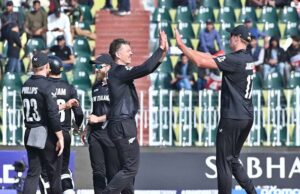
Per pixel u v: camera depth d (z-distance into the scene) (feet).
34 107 123.44
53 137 124.67
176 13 211.20
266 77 187.73
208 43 194.80
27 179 124.47
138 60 203.31
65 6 208.23
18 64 193.16
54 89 128.98
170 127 165.07
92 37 205.46
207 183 156.46
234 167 117.39
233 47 116.37
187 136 165.58
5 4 211.41
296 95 163.02
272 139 164.14
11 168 152.76
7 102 163.94
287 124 163.73
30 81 123.75
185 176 156.35
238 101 114.73
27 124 124.26
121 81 113.80
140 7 217.15
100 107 129.70
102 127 128.77
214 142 165.07
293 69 190.90
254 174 155.84
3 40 197.36
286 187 155.94
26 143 123.85
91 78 191.83
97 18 208.03
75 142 162.09
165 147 156.66
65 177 133.39
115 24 207.21
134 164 114.73
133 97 115.34
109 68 126.11
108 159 128.36
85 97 165.99
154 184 156.25
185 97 168.04
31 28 201.36
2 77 187.93
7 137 163.22
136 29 206.80
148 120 164.45
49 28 202.69
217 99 166.30
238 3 215.51
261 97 171.73
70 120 132.98
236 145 117.08
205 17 209.97
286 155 155.94
